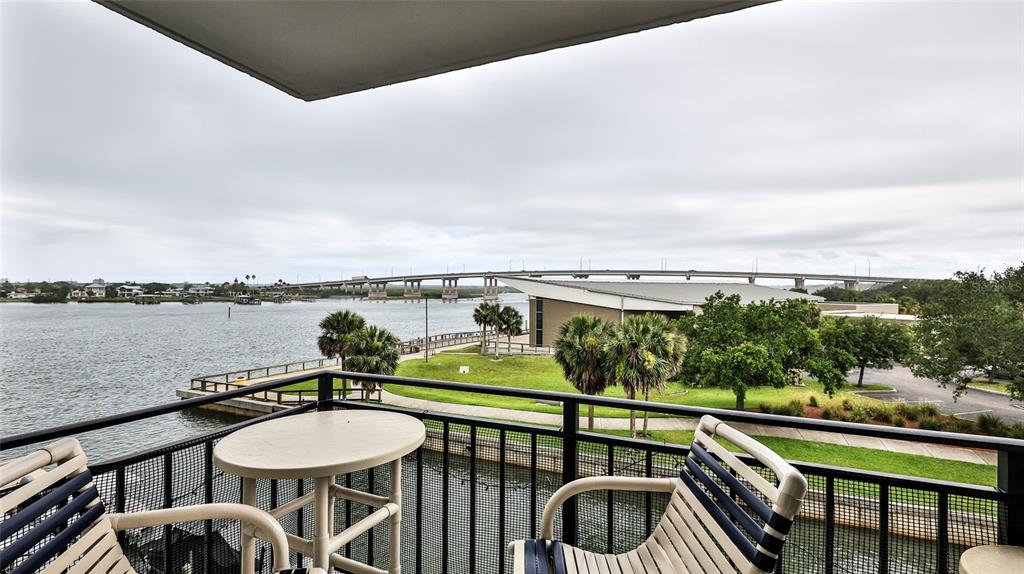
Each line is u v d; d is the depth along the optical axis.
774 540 1.08
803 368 22.66
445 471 2.27
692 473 1.52
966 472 13.85
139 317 128.00
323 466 1.52
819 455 15.36
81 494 1.25
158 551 1.85
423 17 2.27
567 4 2.13
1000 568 1.32
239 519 1.39
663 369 18.62
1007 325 20.92
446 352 46.50
